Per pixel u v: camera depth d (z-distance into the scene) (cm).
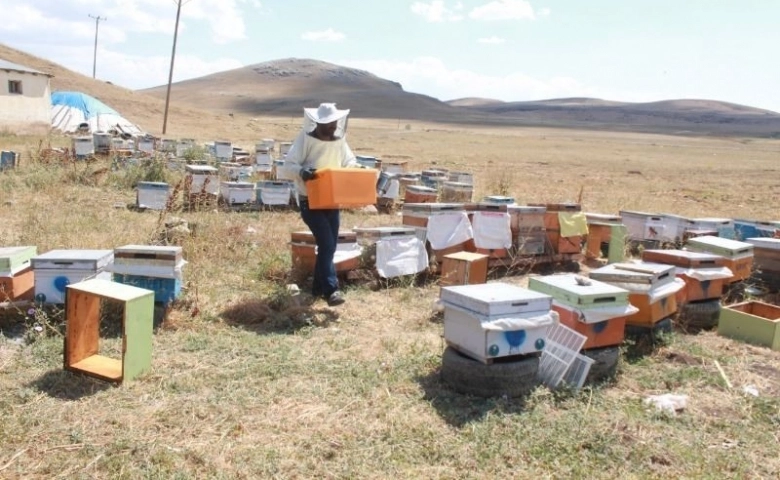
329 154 718
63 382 489
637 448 431
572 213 971
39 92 3269
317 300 742
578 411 482
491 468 403
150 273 625
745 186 2731
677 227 1039
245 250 930
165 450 402
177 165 1820
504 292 515
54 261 597
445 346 603
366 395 498
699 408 507
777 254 857
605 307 552
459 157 3828
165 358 548
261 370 532
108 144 2041
